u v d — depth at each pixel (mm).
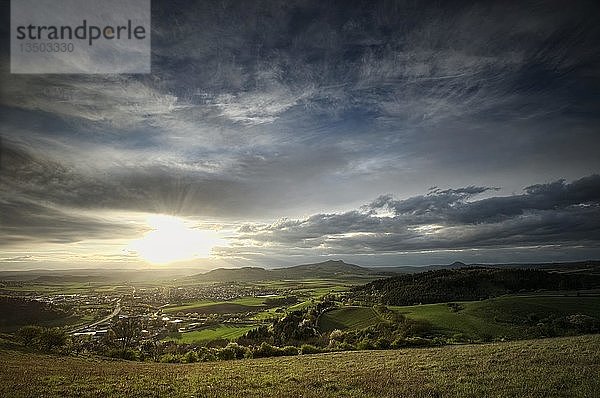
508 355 34062
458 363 31812
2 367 33781
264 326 112625
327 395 21656
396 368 31641
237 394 22391
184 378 29500
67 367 36969
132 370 36219
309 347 64125
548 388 20516
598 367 25594
